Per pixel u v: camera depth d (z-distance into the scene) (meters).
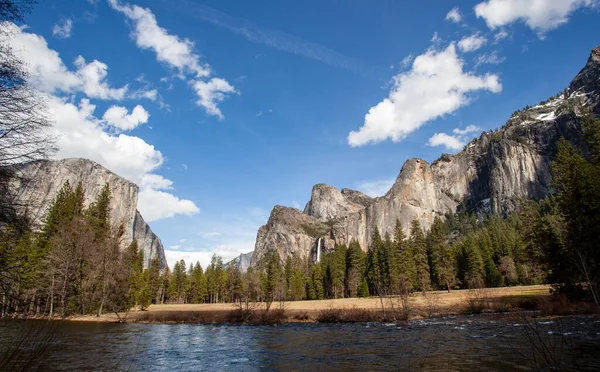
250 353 21.36
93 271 50.12
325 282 118.38
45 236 50.88
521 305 38.50
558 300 32.03
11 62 9.47
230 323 41.25
